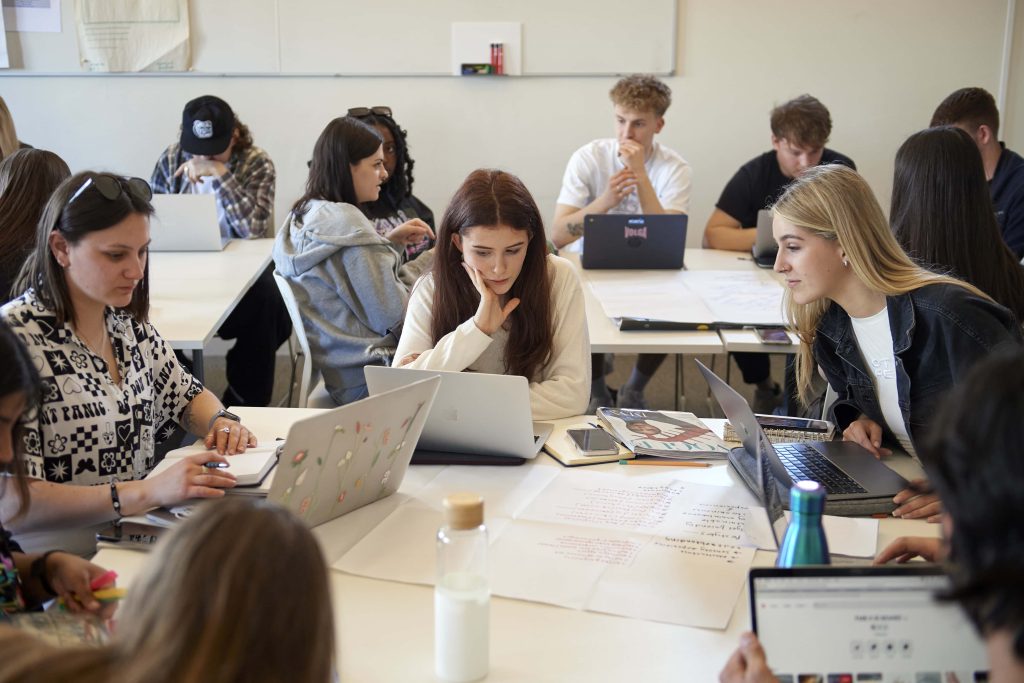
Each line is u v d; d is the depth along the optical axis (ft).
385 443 5.15
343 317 9.50
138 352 6.05
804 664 3.19
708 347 8.69
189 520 2.46
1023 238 10.89
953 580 2.40
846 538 4.97
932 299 5.74
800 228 5.94
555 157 15.56
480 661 3.83
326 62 15.08
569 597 4.42
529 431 5.85
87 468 5.58
